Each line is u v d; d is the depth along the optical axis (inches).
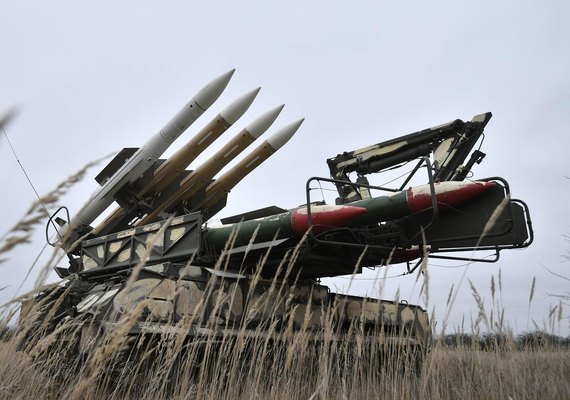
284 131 450.6
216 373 169.0
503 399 165.0
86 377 86.4
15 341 131.5
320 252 311.0
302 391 191.9
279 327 285.4
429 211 290.0
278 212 344.8
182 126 450.9
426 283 133.1
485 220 283.1
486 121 340.8
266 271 325.4
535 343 182.1
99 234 470.0
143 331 165.8
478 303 147.6
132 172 446.9
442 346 168.1
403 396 177.3
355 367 183.9
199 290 266.7
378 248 297.1
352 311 329.4
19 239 57.2
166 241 325.1
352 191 371.2
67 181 61.3
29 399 154.4
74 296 299.1
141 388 185.9
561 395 162.2
